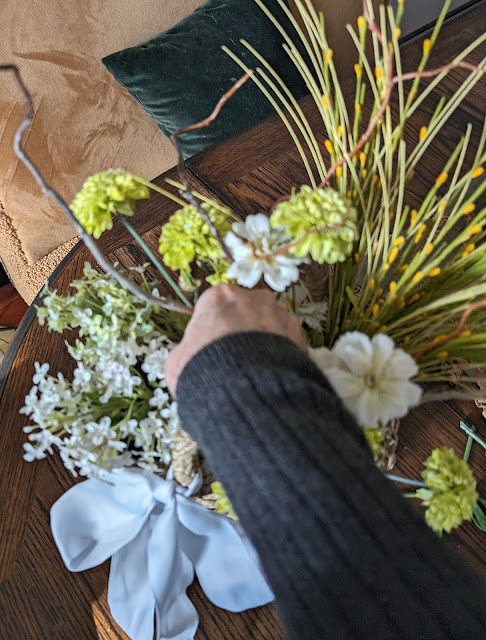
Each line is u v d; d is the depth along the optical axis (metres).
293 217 0.38
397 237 0.45
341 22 1.08
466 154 0.76
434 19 1.42
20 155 0.31
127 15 0.99
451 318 0.44
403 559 0.28
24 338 0.65
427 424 0.58
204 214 0.38
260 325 0.36
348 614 0.26
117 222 0.73
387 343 0.36
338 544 0.28
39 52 0.92
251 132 0.81
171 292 0.66
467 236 0.41
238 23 1.01
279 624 0.50
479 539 0.52
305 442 0.30
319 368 0.36
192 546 0.53
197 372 0.34
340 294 0.47
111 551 0.52
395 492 0.31
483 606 0.28
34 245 1.01
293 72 1.04
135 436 0.43
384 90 0.40
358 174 0.49
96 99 1.00
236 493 0.30
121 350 0.42
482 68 0.37
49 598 0.51
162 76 0.97
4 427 0.59
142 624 0.50
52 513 0.54
